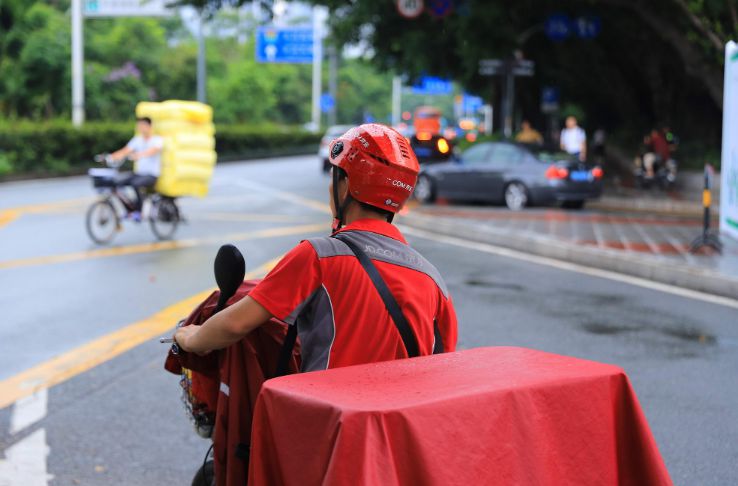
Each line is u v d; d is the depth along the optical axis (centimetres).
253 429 262
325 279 299
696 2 2197
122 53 5175
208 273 1212
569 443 267
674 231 1630
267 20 2953
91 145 3466
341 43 3450
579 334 884
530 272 1258
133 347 820
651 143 2592
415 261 313
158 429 610
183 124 1552
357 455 234
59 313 961
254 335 317
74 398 673
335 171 318
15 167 3072
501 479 251
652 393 691
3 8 4109
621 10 2962
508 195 2156
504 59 2830
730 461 556
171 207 1569
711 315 981
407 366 279
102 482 520
